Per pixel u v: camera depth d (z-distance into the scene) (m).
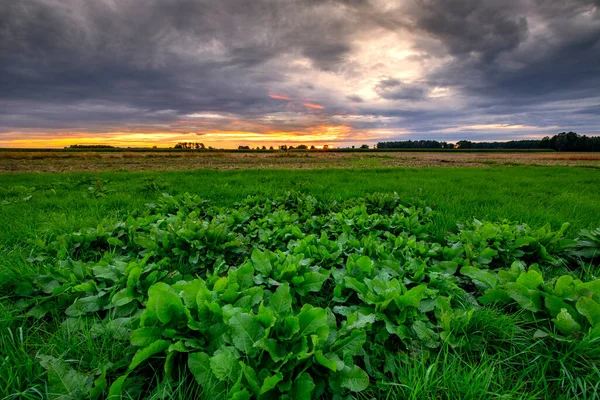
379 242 4.14
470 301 2.66
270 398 1.60
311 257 3.36
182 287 2.38
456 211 5.93
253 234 4.68
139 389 1.78
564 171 16.00
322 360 1.65
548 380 1.95
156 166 23.48
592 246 3.74
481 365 1.92
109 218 5.27
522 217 5.35
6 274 2.85
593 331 1.97
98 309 2.42
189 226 3.91
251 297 2.28
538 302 2.37
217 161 32.56
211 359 1.61
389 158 43.03
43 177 11.91
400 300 2.31
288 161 33.12
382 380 1.87
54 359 1.82
